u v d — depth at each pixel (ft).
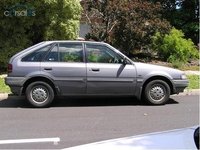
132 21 65.31
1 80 51.55
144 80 38.88
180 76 39.70
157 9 67.51
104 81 38.58
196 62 68.74
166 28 66.85
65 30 60.75
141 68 39.04
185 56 68.23
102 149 12.85
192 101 41.81
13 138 27.66
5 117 34.47
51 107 38.75
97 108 38.17
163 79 39.50
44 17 60.29
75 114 35.45
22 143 26.40
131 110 37.04
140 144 12.71
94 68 38.50
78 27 62.39
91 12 67.00
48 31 60.44
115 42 66.90
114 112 36.22
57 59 38.68
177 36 68.80
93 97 43.11
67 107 38.73
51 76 38.19
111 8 64.49
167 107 38.40
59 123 32.04
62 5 60.13
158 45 69.26
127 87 38.88
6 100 42.86
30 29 61.62
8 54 59.00
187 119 33.12
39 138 27.58
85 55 38.86
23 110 37.45
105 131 29.30
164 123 31.73
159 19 66.74
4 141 26.91
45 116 34.73
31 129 30.14
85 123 31.94
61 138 27.50
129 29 65.26
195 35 80.69
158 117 33.96
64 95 38.73
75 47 38.96
